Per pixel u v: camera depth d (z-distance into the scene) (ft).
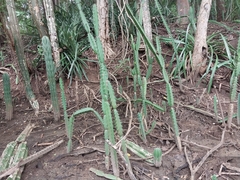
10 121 5.50
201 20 5.95
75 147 4.35
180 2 8.91
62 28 7.41
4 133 5.05
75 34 7.39
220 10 11.98
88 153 4.20
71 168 3.92
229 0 12.08
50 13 6.09
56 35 6.30
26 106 6.07
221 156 4.10
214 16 12.16
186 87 6.08
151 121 5.00
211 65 6.56
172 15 9.91
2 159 3.99
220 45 7.05
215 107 4.81
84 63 6.79
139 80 4.53
